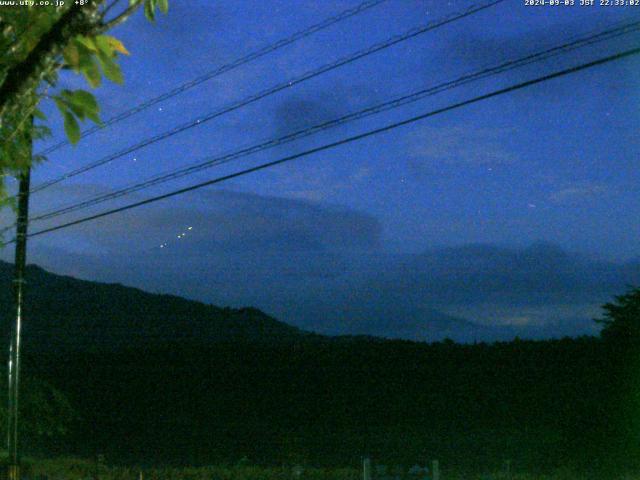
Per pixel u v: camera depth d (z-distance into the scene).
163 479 27.75
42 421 30.67
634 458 25.77
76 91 3.44
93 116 3.47
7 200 4.57
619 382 26.59
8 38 3.45
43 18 3.46
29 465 29.06
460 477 25.31
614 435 26.12
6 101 3.19
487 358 48.16
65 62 3.33
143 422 47.53
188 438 43.22
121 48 3.45
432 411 44.75
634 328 27.09
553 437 29.31
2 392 28.84
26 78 3.18
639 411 25.92
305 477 26.80
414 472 23.48
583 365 41.28
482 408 43.28
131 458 38.66
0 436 28.72
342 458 36.19
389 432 41.75
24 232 21.88
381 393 48.34
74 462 31.42
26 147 4.09
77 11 3.20
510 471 27.94
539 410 41.12
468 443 37.12
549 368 44.16
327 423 45.34
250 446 40.75
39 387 30.92
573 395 28.16
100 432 45.69
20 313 22.14
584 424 26.73
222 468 30.08
